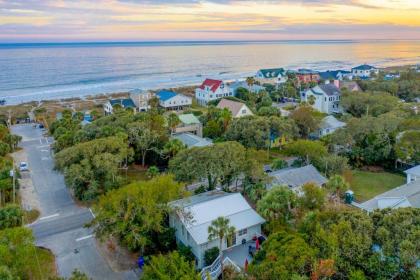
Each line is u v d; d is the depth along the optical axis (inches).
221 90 4626.0
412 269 861.2
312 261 895.7
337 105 3816.4
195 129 2967.5
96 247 1457.9
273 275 875.4
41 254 1393.9
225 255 1328.7
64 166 1914.4
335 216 1056.2
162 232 1375.5
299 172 1846.7
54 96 5984.3
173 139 2301.9
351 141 2300.7
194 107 4530.0
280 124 2518.5
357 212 1060.5
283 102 4670.3
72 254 1408.7
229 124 2667.3
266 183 1686.8
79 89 6835.6
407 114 2751.0
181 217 1359.5
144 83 7628.0
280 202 1336.1
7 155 2674.7
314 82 5502.0
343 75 6210.6
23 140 3218.5
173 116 2795.3
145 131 2354.8
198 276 1013.2
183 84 7347.4
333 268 879.1
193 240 1300.4
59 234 1557.6
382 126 2273.6
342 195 1747.0
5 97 5910.4
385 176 2176.4
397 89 4180.6
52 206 1838.1
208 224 1362.0
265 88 5103.3
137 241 1325.0
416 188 1620.3
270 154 2534.5
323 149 2102.6
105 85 7377.0
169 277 977.5
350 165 2295.8
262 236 1428.4
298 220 1293.1
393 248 896.3
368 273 904.3
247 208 1480.1
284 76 6043.3
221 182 1833.2
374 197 1769.2
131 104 4220.0
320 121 2817.4
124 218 1302.9
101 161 1849.2
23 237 1105.4
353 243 924.0
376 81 4564.5
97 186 1838.1
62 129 2903.5
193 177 1732.3
